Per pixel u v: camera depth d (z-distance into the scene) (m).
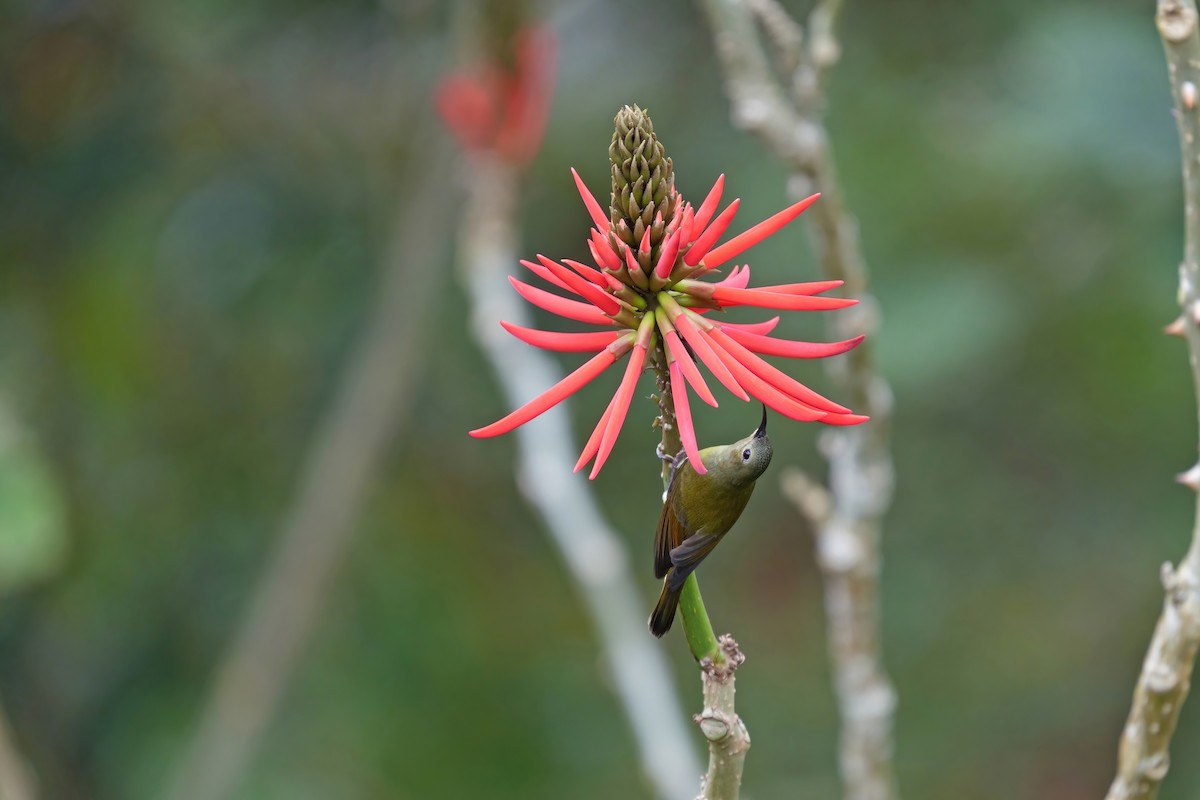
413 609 9.88
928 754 10.17
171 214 9.16
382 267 9.09
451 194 8.45
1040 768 9.98
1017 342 8.30
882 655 10.33
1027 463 9.66
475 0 6.60
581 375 2.33
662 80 9.97
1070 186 7.71
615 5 10.23
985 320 7.80
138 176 9.00
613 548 5.87
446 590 10.09
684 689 10.17
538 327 9.83
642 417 9.84
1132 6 7.54
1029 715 10.12
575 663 10.33
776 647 10.56
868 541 4.84
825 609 10.62
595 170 9.71
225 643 9.19
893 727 10.26
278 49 9.34
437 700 9.74
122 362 9.14
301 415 9.54
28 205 8.87
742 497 2.50
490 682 9.95
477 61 6.56
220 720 8.31
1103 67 7.21
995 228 8.05
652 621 2.60
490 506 10.62
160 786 8.70
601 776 9.90
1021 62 7.97
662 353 2.42
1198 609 3.15
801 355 2.31
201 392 9.44
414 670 9.77
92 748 8.97
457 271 9.35
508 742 9.77
